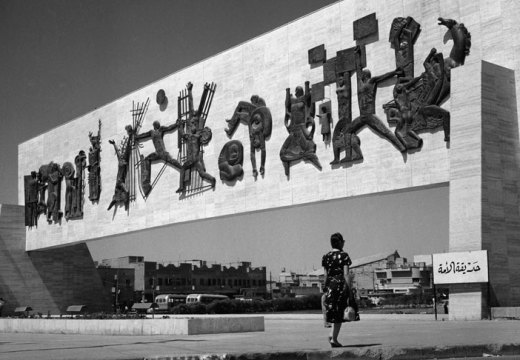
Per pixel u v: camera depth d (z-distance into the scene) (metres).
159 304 86.88
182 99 46.00
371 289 100.94
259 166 39.41
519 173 26.62
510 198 26.23
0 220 60.72
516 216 26.28
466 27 29.48
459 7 29.91
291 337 15.05
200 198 43.62
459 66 28.00
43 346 12.85
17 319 27.36
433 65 30.36
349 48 34.56
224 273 113.62
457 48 29.30
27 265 61.22
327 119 35.22
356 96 34.09
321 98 35.78
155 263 104.62
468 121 26.23
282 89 38.56
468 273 24.81
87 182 54.38
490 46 28.48
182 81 46.22
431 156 30.34
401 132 31.52
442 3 30.61
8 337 19.72
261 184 39.22
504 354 11.27
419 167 30.78
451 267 25.44
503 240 25.58
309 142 36.06
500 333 14.39
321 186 35.44
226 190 41.62
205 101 44.16
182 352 10.31
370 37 33.78
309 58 36.69
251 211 39.84
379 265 103.94
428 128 30.36
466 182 25.81
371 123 32.84
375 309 51.84
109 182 52.03
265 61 39.91
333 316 11.18
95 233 53.00
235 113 41.25
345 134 34.16
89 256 65.19
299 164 36.88
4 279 59.91
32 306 60.69
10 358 9.66
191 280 108.62
